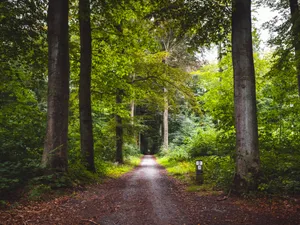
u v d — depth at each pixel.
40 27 11.79
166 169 19.12
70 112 17.11
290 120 14.06
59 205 7.18
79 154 12.38
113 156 21.23
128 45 15.28
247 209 6.66
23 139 10.51
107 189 9.86
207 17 9.73
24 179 8.46
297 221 5.67
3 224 5.48
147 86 18.39
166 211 6.71
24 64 12.59
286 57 11.73
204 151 18.88
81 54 13.05
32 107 12.17
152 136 48.69
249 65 8.36
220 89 15.18
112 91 16.80
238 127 8.30
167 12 9.93
